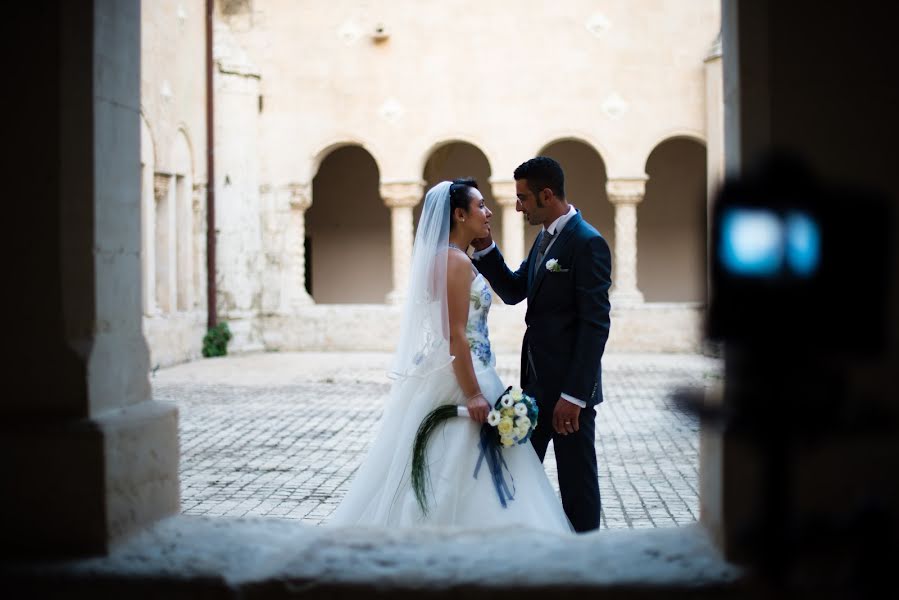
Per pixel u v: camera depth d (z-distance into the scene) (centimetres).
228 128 1822
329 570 260
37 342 279
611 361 1670
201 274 1773
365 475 453
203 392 1288
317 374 1495
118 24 299
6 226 279
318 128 1903
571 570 255
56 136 276
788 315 217
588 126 1861
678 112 1842
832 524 235
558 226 472
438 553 271
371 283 2309
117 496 281
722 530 258
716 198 223
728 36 268
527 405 432
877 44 252
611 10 1850
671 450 884
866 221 218
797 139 254
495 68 1877
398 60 1892
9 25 276
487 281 506
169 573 261
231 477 768
